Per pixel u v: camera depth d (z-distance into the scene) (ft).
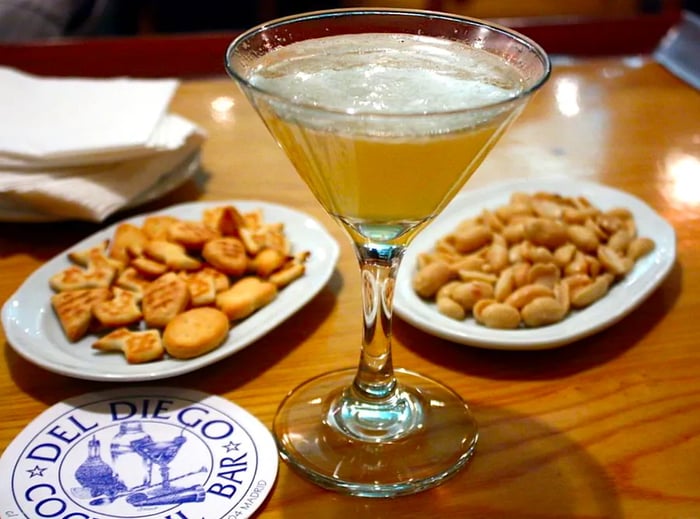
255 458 0.79
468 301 0.99
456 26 0.84
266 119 0.72
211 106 1.62
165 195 1.31
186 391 0.88
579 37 1.91
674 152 1.48
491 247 1.09
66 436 0.81
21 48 1.74
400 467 0.78
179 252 1.06
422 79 0.75
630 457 0.80
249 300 0.97
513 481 0.77
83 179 1.21
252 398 0.89
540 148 1.49
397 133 0.63
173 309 0.95
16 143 1.22
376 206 0.73
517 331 0.95
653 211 1.17
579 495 0.75
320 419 0.85
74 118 1.31
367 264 0.82
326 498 0.75
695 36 1.88
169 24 3.37
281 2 3.43
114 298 0.99
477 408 0.87
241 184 1.35
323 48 0.82
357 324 1.01
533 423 0.85
